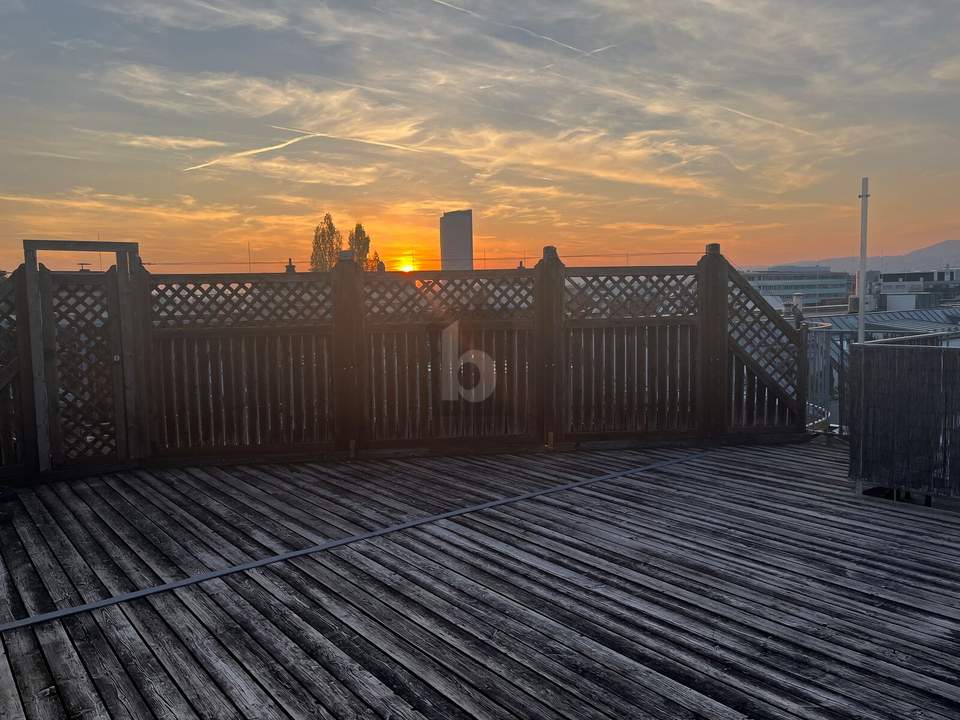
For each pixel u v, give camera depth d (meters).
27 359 6.73
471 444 7.87
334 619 3.67
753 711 2.79
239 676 3.11
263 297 7.47
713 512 5.51
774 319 8.20
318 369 7.61
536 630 3.51
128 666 3.22
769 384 8.26
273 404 7.55
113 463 7.17
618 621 3.60
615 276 7.95
